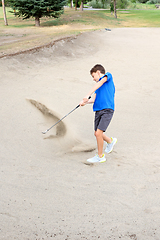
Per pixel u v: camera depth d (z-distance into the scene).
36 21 25.47
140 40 17.66
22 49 11.80
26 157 4.22
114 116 6.28
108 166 3.96
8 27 24.08
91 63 12.34
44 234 2.64
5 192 3.31
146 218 2.83
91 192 3.32
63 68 11.27
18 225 2.76
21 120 5.77
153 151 4.43
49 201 3.15
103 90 3.83
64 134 5.13
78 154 4.35
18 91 7.86
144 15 40.44
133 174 3.71
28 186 3.44
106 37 18.14
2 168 3.87
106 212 2.95
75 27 25.31
